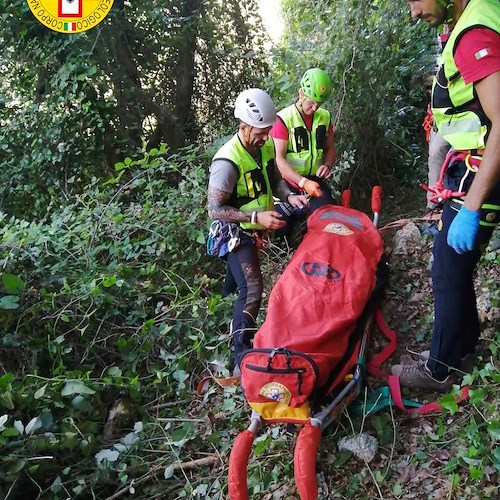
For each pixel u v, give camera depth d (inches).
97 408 119.8
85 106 207.9
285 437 110.4
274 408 102.5
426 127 154.4
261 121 120.6
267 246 159.3
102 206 173.6
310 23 214.5
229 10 250.7
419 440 107.0
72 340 134.7
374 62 194.2
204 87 253.8
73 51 208.1
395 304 143.9
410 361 128.6
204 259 167.8
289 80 197.2
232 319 134.3
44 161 215.6
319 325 112.2
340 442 108.4
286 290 121.3
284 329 110.6
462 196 97.8
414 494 97.1
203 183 185.0
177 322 142.3
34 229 156.3
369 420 114.0
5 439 98.2
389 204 201.5
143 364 137.4
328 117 166.1
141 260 166.6
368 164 202.1
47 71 218.5
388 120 203.2
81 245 154.7
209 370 134.3
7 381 109.3
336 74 191.2
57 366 129.7
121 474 105.8
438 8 89.9
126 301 147.3
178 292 152.9
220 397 126.5
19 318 129.3
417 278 151.1
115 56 217.3
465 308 107.0
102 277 142.6
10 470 97.8
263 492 102.8
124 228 164.4
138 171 192.2
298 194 165.8
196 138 251.4
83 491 105.5
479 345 121.9
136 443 110.7
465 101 90.9
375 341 134.3
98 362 135.5
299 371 101.1
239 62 254.7
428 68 214.7
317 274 126.1
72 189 209.3
